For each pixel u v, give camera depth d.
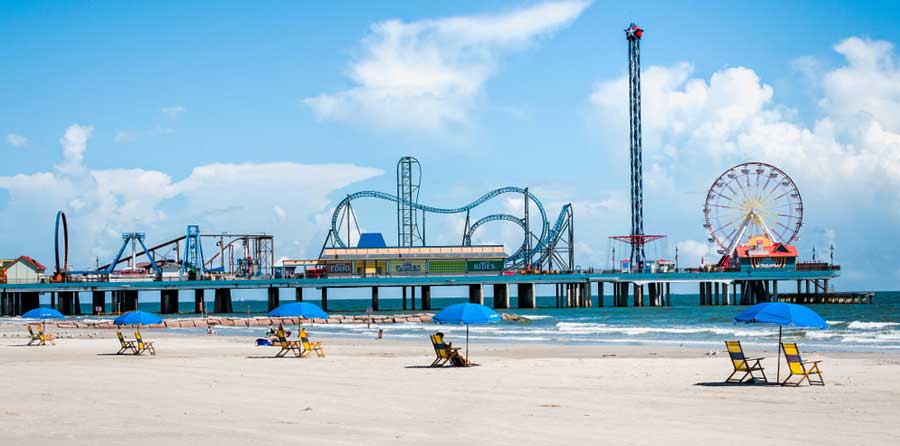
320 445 17.92
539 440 18.75
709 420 21.91
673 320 117.06
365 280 162.88
